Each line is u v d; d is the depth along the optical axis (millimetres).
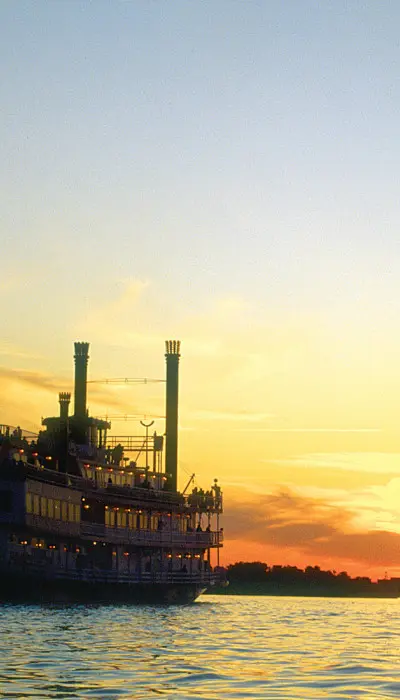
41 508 128375
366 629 114250
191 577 169250
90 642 80000
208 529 174500
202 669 63969
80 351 184500
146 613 129625
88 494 142750
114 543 149375
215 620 124875
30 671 60031
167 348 184000
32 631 87375
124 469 160625
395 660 73125
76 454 148000
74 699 50219
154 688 54500
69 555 141250
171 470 182250
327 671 64688
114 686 54844
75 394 184500
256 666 66750
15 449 130125
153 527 160625
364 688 56188
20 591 125938
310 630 109875
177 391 184375
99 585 144500
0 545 124438
